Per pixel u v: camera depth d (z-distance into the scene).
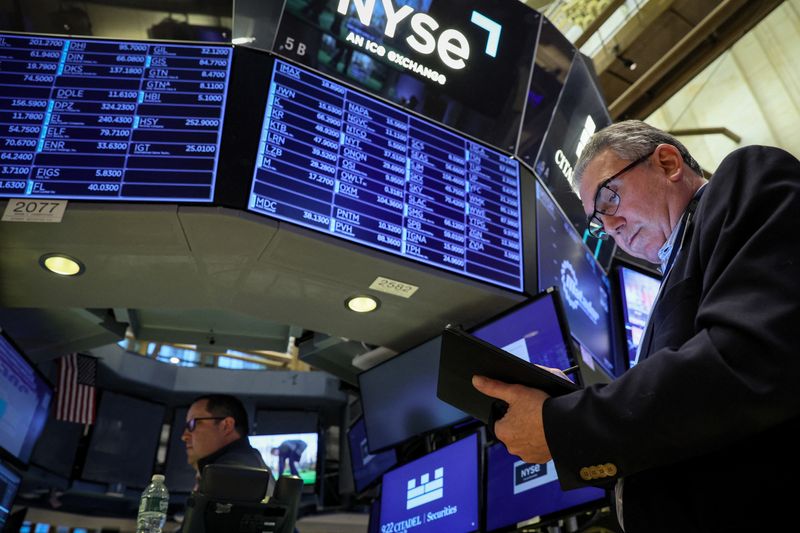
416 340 4.34
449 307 3.90
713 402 0.94
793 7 6.83
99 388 8.55
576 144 4.69
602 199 1.63
